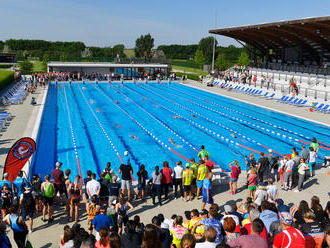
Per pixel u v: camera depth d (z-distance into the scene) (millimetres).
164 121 20922
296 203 9172
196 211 6129
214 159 14180
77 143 15984
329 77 29484
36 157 13992
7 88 30828
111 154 14539
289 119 21609
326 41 30828
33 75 36688
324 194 9859
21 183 8477
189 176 9188
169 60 48406
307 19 24703
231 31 35656
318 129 19172
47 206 8102
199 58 70438
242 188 10414
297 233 4367
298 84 31438
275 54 42219
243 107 25812
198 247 4414
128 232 5125
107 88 36250
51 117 21250
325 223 4941
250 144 16375
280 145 16250
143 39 85125
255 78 32688
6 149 13750
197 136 17656
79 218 8273
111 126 19375
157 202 9391
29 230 7621
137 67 46844
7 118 19344
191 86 38844
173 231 5688
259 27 30250
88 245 4598
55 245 6941
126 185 9297
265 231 4984
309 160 11336
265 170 11422
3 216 7863
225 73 41031
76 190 7949
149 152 14922
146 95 31766
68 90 33812
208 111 24234
